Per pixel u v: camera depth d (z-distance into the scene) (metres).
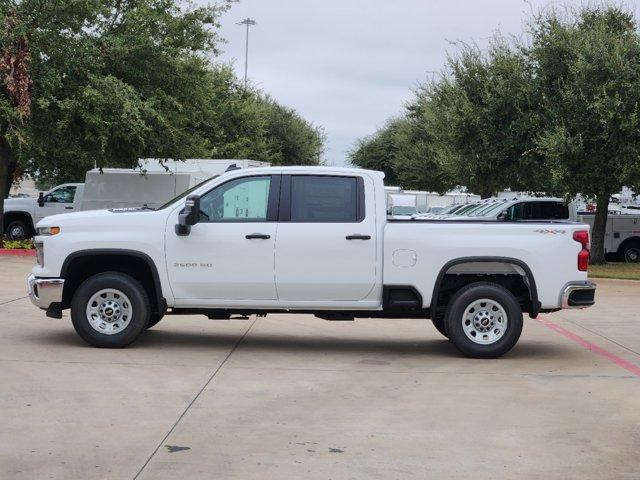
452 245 9.66
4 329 10.88
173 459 5.69
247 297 9.73
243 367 8.94
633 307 15.07
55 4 22.00
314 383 8.23
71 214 9.96
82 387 7.73
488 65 24.61
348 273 9.61
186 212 9.49
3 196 24.36
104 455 5.74
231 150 41.19
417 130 49.72
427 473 5.52
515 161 24.34
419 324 12.75
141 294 9.71
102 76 22.86
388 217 10.22
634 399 7.78
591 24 23.98
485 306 9.78
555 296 9.75
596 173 21.69
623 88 21.36
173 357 9.39
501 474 5.53
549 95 23.41
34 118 22.31
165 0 24.80
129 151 24.12
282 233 9.62
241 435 6.33
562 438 6.42
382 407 7.30
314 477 5.38
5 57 20.98
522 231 9.72
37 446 5.91
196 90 25.86
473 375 8.80
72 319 9.73
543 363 9.58
